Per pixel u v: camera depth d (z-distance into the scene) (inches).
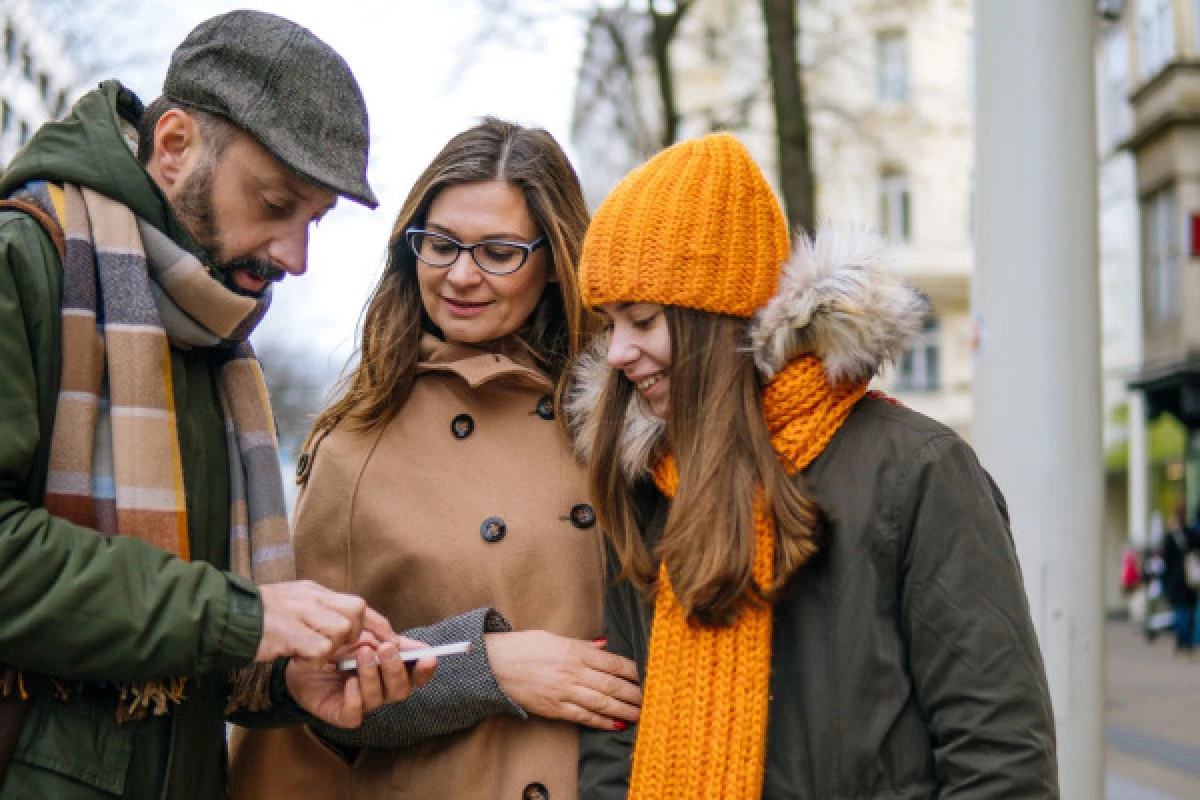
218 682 79.6
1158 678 503.2
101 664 65.9
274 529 80.7
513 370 92.8
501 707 85.4
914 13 877.2
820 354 75.9
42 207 71.3
